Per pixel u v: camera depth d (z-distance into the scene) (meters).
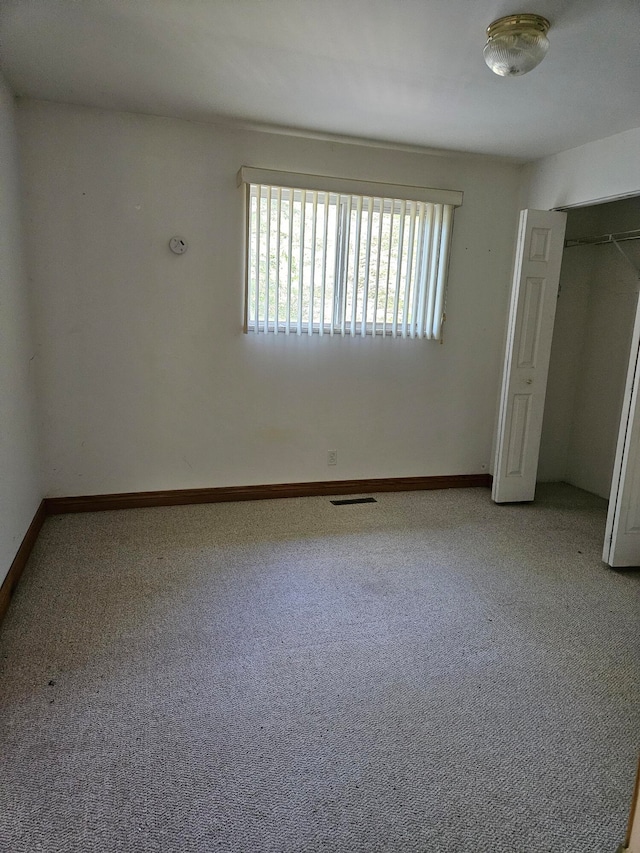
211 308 3.49
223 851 1.31
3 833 1.33
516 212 4.03
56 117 3.03
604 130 3.14
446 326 4.04
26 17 2.04
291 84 2.63
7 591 2.32
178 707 1.79
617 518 2.87
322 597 2.54
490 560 3.01
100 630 2.21
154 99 2.90
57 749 1.60
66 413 3.35
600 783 1.55
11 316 2.66
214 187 3.36
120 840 1.33
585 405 4.41
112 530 3.22
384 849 1.33
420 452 4.19
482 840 1.37
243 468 3.79
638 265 3.93
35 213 3.09
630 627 2.38
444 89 2.62
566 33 2.04
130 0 1.91
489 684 1.97
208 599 2.48
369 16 1.97
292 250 3.52
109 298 3.30
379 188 3.56
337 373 3.85
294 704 1.83
